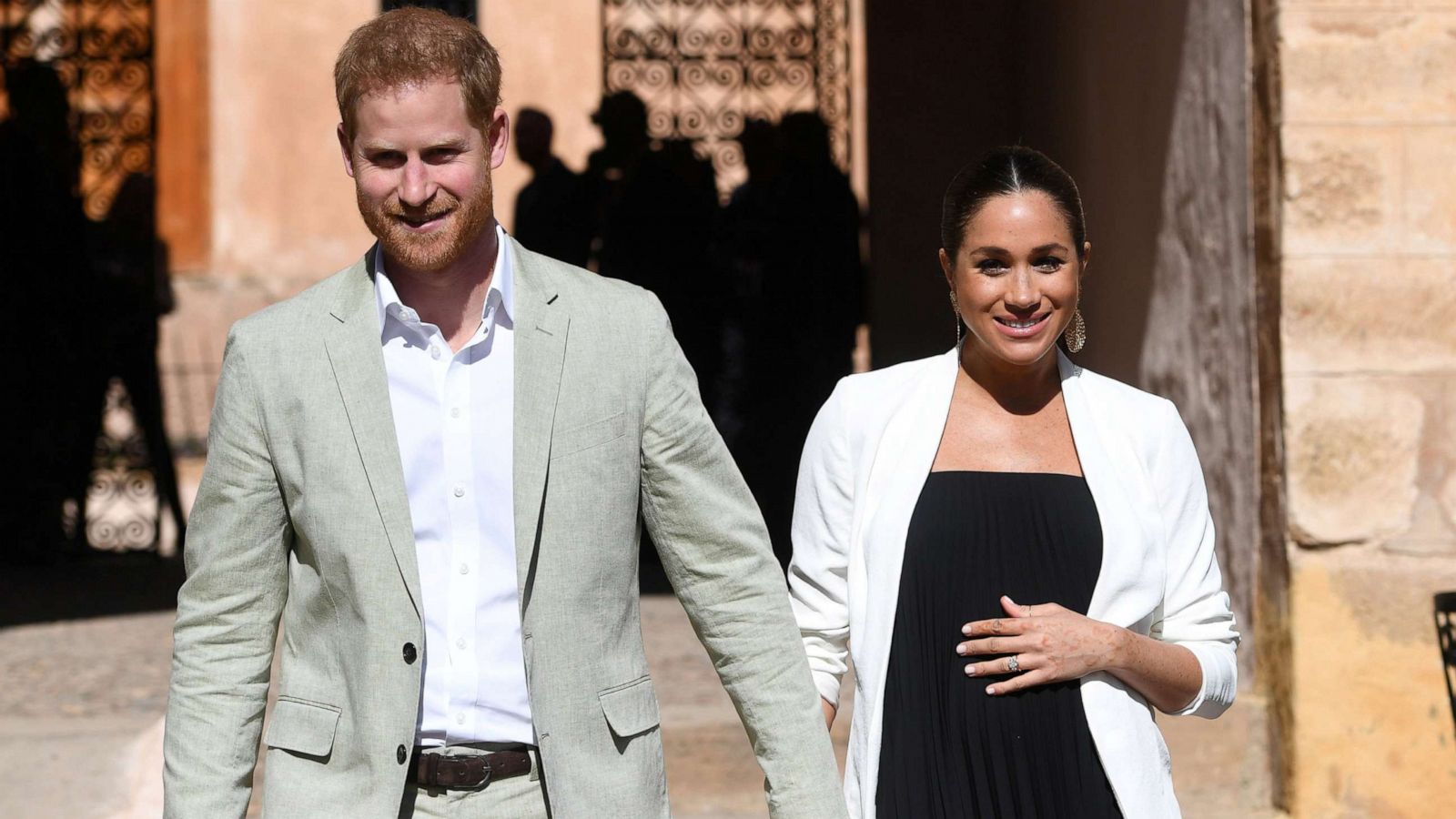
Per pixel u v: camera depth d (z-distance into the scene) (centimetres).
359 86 660
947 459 814
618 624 696
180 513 2725
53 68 2689
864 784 773
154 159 2742
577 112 4241
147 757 1396
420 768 678
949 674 776
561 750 675
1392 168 1345
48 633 1944
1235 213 1425
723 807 1400
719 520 710
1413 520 1348
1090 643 755
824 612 830
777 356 2698
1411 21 1345
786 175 2705
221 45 4178
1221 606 814
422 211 661
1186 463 819
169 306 2695
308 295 712
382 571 672
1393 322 1348
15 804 1312
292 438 684
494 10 4219
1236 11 1414
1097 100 1944
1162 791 771
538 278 705
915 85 2744
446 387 689
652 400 703
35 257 2645
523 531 673
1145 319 1677
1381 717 1345
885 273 2766
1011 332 790
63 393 2655
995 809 759
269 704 1457
